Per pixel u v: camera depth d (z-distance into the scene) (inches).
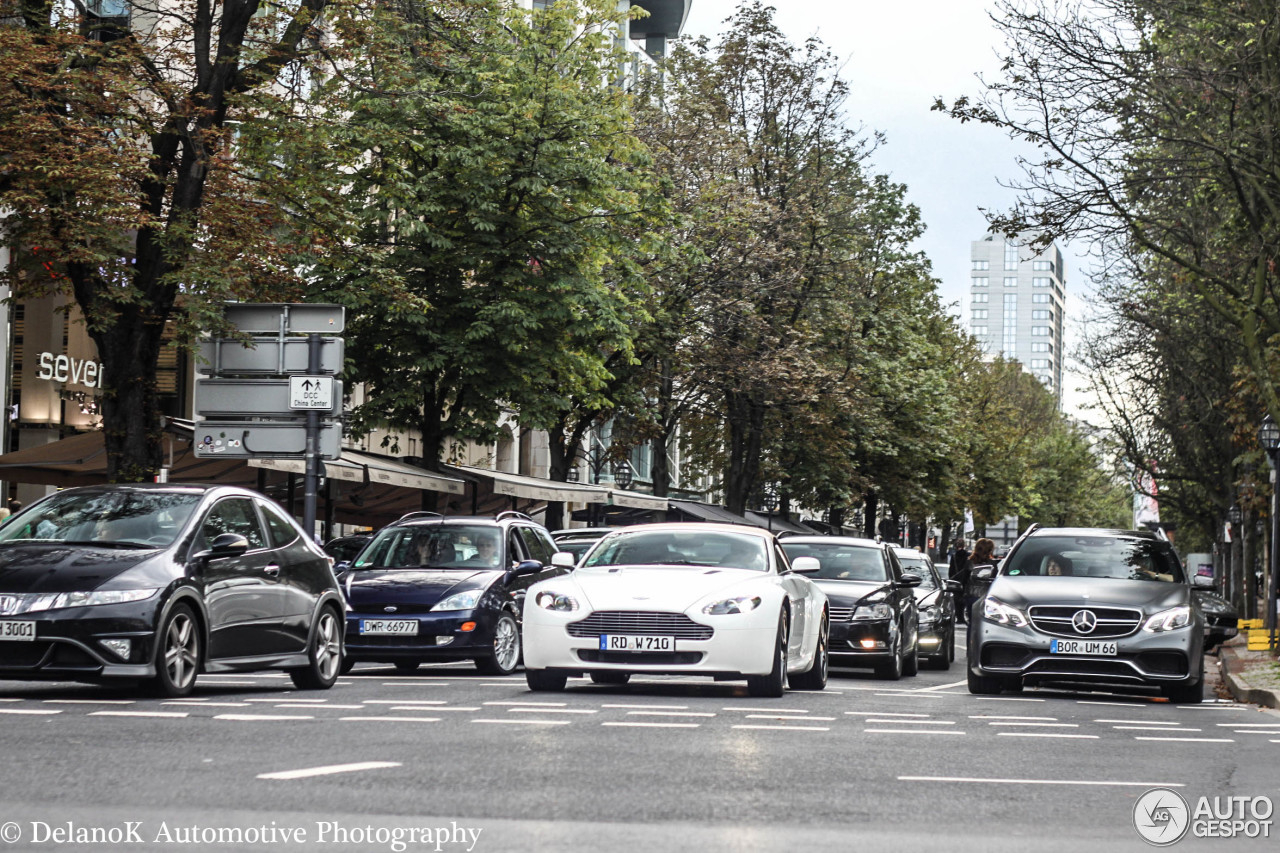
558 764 402.6
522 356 1385.3
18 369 1376.7
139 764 387.5
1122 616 764.0
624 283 1571.1
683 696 673.0
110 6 1264.8
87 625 569.9
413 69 1294.3
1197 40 1078.4
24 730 461.4
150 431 1024.2
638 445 2065.7
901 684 900.6
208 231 1006.4
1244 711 723.4
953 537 4160.9
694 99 2016.5
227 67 1061.8
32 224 919.7
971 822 323.6
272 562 669.9
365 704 594.2
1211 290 1190.3
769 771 401.4
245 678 780.0
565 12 1430.9
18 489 1421.0
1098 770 433.1
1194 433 2068.2
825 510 2915.8
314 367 1026.1
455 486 1422.2
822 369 2034.9
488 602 861.8
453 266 1359.5
